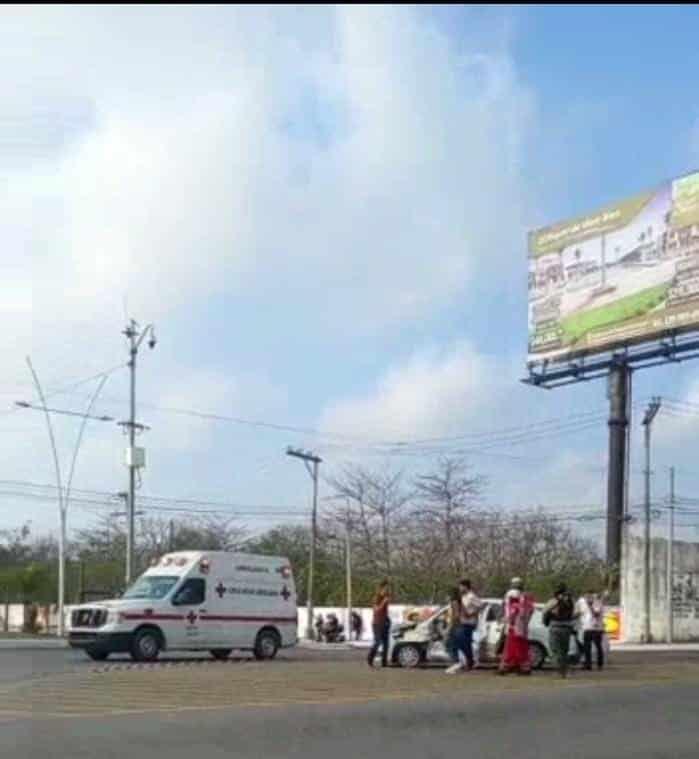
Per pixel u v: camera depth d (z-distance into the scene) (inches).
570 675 960.9
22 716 632.4
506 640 956.0
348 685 836.0
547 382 2074.3
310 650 1502.2
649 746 563.2
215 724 603.2
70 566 2388.0
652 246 1893.5
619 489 1956.2
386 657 1049.5
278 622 1242.0
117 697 741.9
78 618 1165.1
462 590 991.6
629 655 1342.3
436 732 595.8
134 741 541.0
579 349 1994.3
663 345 1884.8
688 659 1240.8
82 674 947.3
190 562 1198.9
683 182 1854.1
